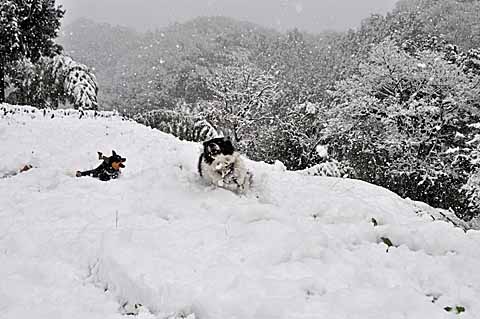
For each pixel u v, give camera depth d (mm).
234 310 3338
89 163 10445
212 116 28156
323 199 7469
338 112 28219
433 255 4676
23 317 3379
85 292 3852
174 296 3537
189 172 7031
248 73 31688
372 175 25484
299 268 3947
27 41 24297
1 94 24562
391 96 27234
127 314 3543
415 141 24781
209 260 4113
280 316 3201
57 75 24438
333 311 3279
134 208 5660
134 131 15211
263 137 28656
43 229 5047
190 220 5109
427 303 3412
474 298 3629
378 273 3945
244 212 5254
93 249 4488
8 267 4230
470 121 25938
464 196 22891
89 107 24172
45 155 11156
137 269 3895
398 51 28516
